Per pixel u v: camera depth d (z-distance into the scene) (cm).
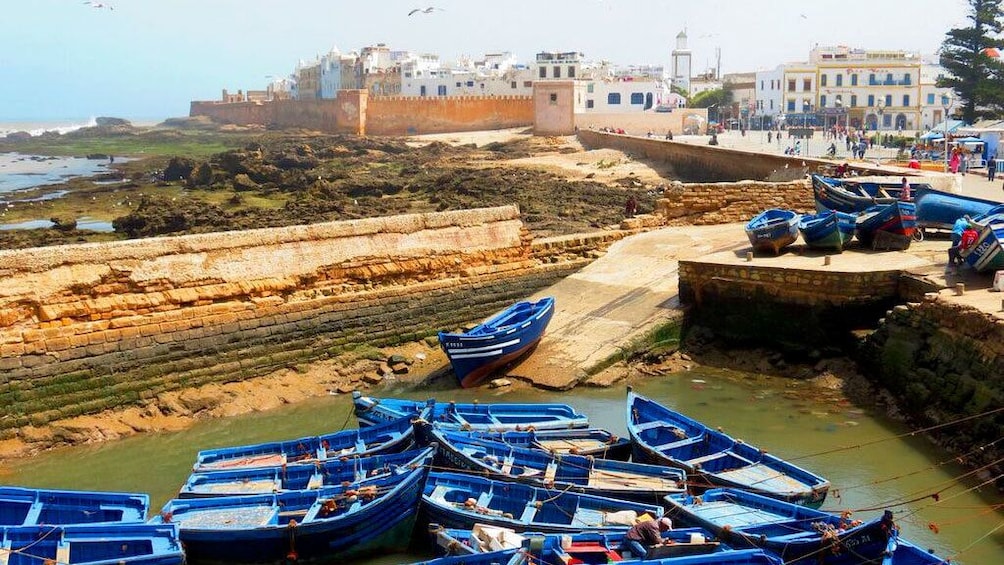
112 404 2727
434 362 3259
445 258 3494
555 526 1884
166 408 2775
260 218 5378
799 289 3012
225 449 2273
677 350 3225
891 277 2914
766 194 4194
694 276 3262
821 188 3681
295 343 3091
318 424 2747
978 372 2341
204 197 6712
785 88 11256
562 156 8856
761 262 3167
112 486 2341
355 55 18012
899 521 2033
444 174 7556
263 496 1991
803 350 3034
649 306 3344
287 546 1881
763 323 3122
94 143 14800
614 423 2666
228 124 18725
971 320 2398
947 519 2034
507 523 1903
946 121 6525
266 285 3050
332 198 6316
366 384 3072
